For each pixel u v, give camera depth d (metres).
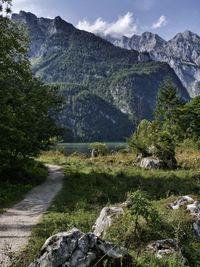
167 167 47.41
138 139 52.28
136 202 12.72
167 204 17.20
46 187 31.98
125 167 46.75
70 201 25.30
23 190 29.59
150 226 12.94
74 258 9.57
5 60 34.50
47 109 40.62
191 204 16.59
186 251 12.48
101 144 68.88
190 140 79.56
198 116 84.69
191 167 48.22
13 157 35.34
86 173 41.41
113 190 30.77
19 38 36.38
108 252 9.89
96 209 22.53
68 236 9.84
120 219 13.61
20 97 33.88
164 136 50.75
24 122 34.31
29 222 18.78
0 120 31.58
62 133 41.94
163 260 10.90
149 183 35.06
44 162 55.66
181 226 14.03
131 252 11.25
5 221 19.02
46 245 9.83
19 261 12.46
